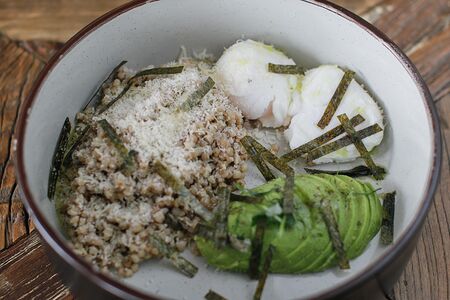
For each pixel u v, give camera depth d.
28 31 0.47
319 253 0.35
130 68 0.42
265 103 0.41
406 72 0.38
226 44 0.44
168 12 0.41
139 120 0.38
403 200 0.38
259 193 0.36
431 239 0.39
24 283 0.38
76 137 0.39
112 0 0.49
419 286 0.38
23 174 0.33
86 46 0.39
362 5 0.48
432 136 0.36
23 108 0.35
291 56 0.44
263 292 0.35
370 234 0.37
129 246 0.35
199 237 0.35
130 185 0.36
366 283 0.32
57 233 0.32
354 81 0.41
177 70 0.41
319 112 0.41
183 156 0.37
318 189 0.37
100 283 0.31
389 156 0.40
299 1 0.41
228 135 0.40
